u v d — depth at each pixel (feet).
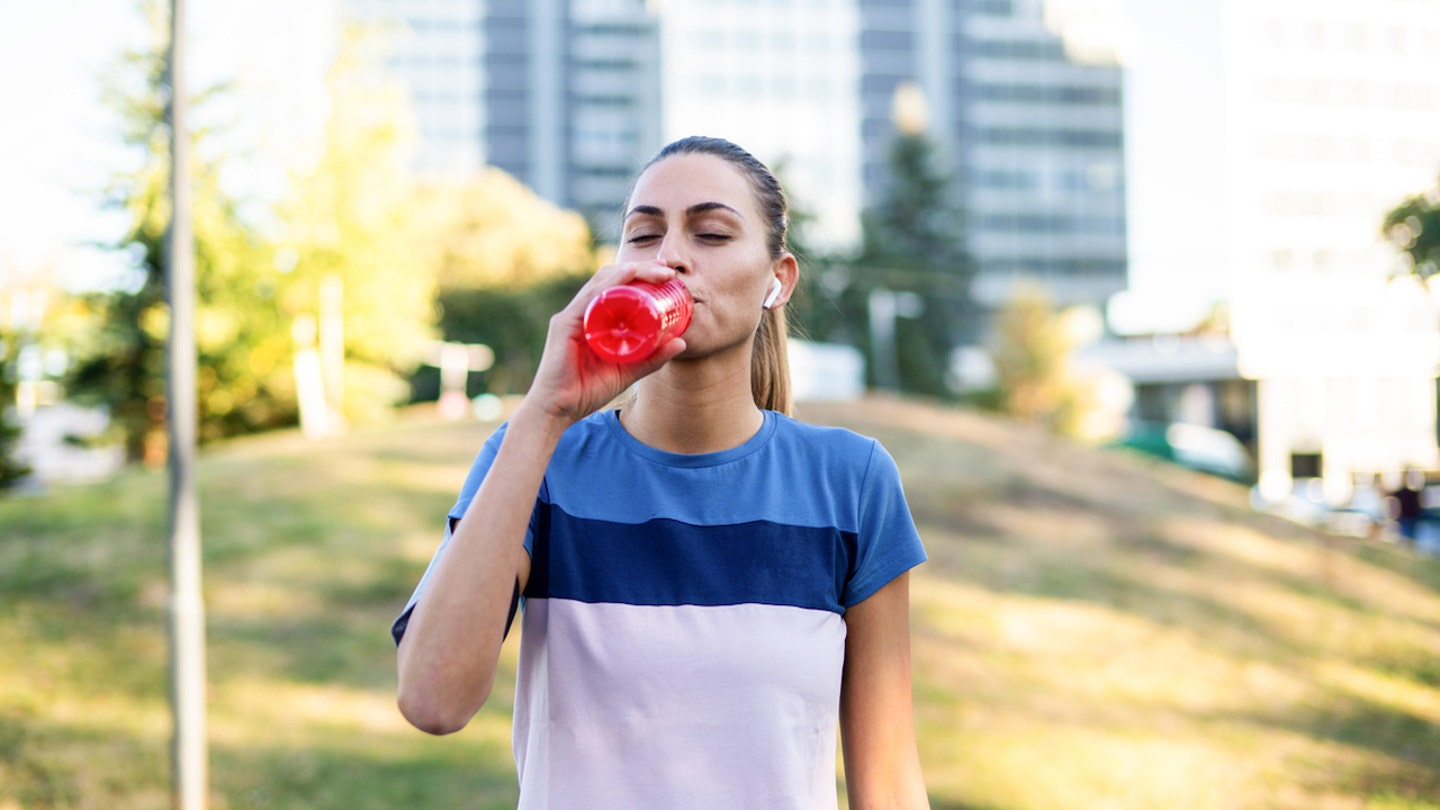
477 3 210.79
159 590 25.61
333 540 28.50
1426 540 66.64
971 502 34.96
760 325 5.49
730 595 4.14
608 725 4.01
